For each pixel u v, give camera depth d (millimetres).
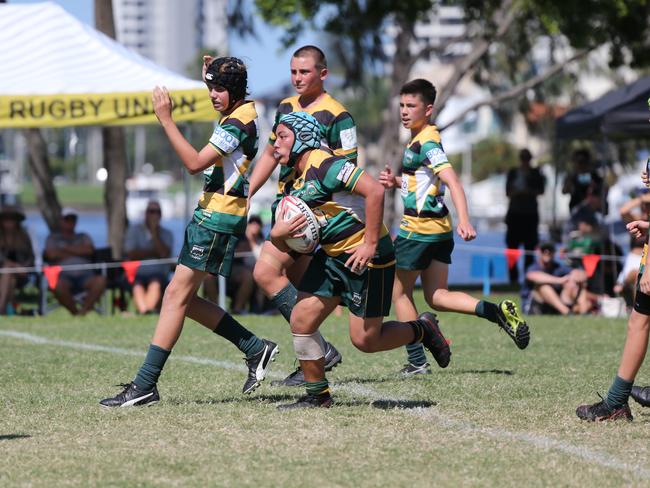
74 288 47781
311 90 24203
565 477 15914
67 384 25047
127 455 17234
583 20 68188
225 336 22750
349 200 19906
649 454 17484
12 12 46406
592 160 59219
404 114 25406
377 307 20359
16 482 15602
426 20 73000
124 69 43875
